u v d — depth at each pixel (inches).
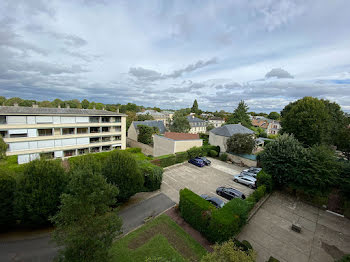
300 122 1163.3
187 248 389.4
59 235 278.5
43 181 411.2
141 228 454.9
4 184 399.9
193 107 4667.8
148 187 671.8
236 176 807.7
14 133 1014.4
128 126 2274.9
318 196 612.1
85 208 279.1
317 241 434.9
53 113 1138.0
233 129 1379.2
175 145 1124.5
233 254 263.1
